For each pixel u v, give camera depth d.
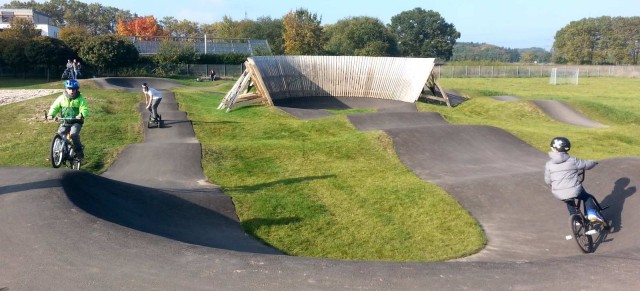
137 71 52.56
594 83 59.00
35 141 15.60
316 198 10.86
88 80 34.84
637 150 18.14
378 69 32.66
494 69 70.62
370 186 11.75
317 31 71.88
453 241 8.57
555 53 111.69
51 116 9.99
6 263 4.80
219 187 11.38
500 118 27.12
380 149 15.34
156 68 54.41
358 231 9.04
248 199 10.52
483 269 4.66
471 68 70.12
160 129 18.73
